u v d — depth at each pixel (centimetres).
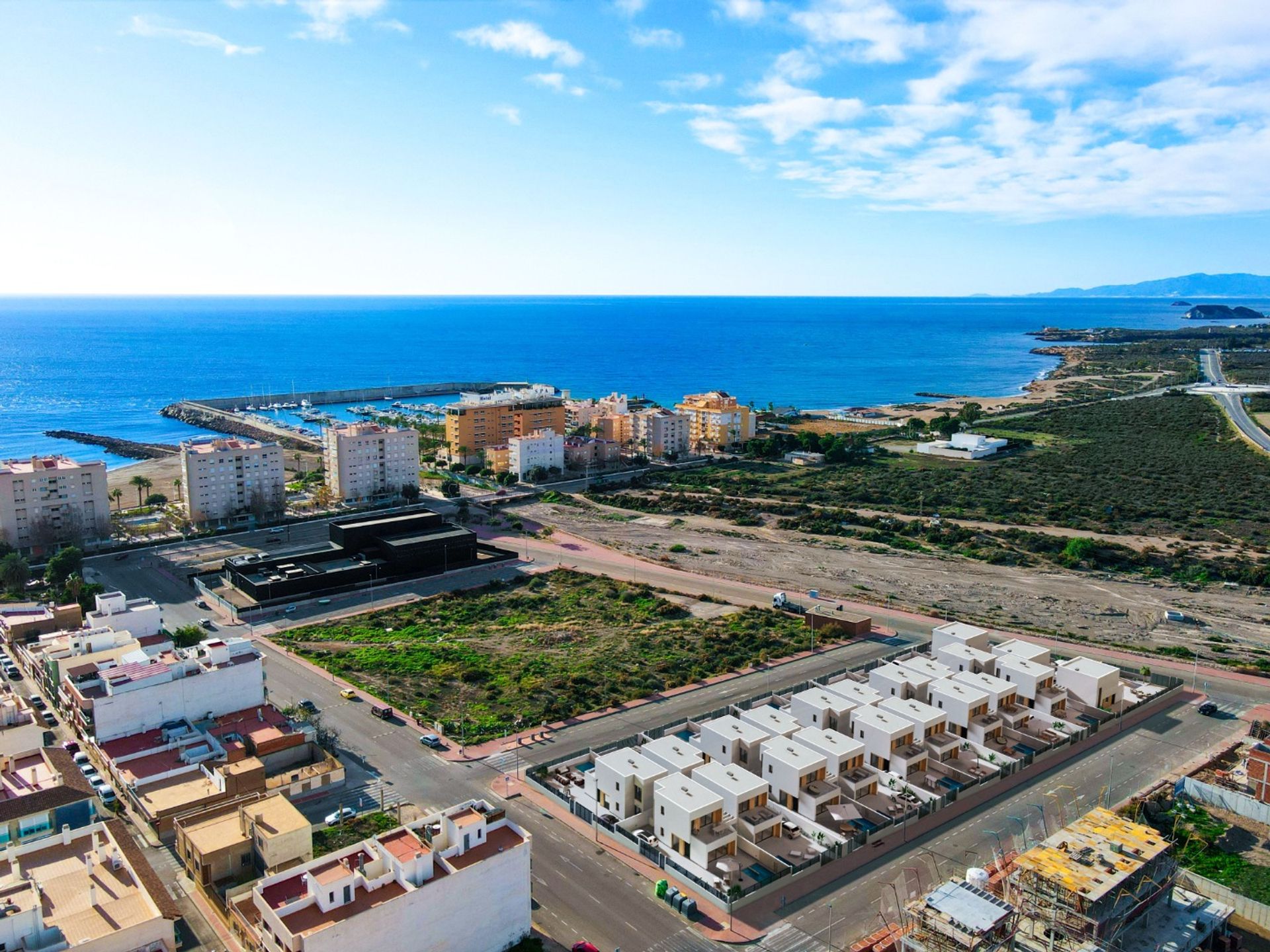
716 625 18088
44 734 12238
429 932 8031
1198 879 9656
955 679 13862
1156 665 16075
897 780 11700
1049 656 15188
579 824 10906
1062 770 12400
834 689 13712
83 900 8225
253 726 12519
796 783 10975
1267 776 11138
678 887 9669
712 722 12362
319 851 9969
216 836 9675
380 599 19800
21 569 19750
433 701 14362
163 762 11625
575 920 9106
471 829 8569
